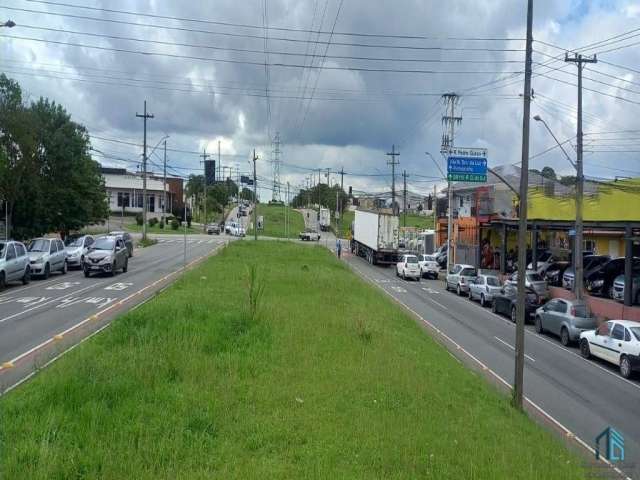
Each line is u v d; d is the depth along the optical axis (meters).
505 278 41.56
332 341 16.41
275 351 14.61
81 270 37.88
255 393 11.23
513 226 46.81
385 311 25.92
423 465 8.37
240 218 117.88
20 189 38.75
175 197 120.81
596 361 22.22
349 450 8.74
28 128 37.41
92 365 11.32
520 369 14.52
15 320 20.06
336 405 10.88
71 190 41.81
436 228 74.50
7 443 7.81
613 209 38.50
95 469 7.34
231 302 21.61
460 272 41.97
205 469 7.66
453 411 11.85
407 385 12.71
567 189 52.16
